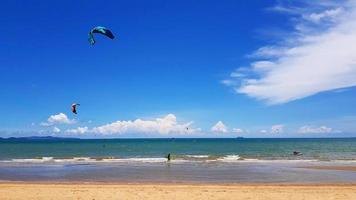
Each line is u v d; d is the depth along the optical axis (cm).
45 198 1861
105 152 8306
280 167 3891
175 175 3144
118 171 3472
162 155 6956
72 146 12706
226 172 3375
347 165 4156
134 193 1997
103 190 2092
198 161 4781
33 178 2973
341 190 2147
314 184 2584
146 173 3294
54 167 3916
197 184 2559
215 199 1853
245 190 2125
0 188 2180
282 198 1881
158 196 1917
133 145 14000
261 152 8138
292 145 12788
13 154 7500
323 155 6562
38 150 9388
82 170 3578
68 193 1994
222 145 13612
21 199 1838
